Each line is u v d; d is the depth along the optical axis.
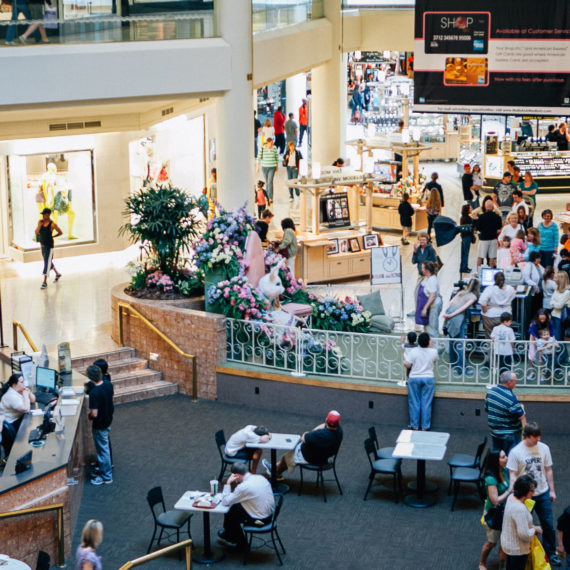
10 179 21.44
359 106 34.41
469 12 18.22
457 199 26.94
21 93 15.62
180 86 16.53
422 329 16.58
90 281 20.30
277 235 20.05
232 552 11.30
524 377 14.18
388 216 23.75
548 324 15.11
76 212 21.97
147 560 10.14
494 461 10.53
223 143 17.20
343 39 23.94
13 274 20.80
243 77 16.97
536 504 10.68
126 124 21.44
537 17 17.95
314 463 12.32
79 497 12.32
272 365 15.21
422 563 11.00
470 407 14.09
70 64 15.80
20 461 10.91
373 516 12.03
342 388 14.52
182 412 15.07
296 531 11.72
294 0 21.30
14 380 12.49
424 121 33.25
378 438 13.95
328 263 20.38
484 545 10.80
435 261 17.39
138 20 16.31
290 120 29.55
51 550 11.01
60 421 11.97
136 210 16.88
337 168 21.19
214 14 16.86
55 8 15.79
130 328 16.41
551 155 28.17
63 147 21.34
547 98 18.23
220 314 15.59
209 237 16.38
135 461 13.48
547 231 18.56
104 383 12.70
